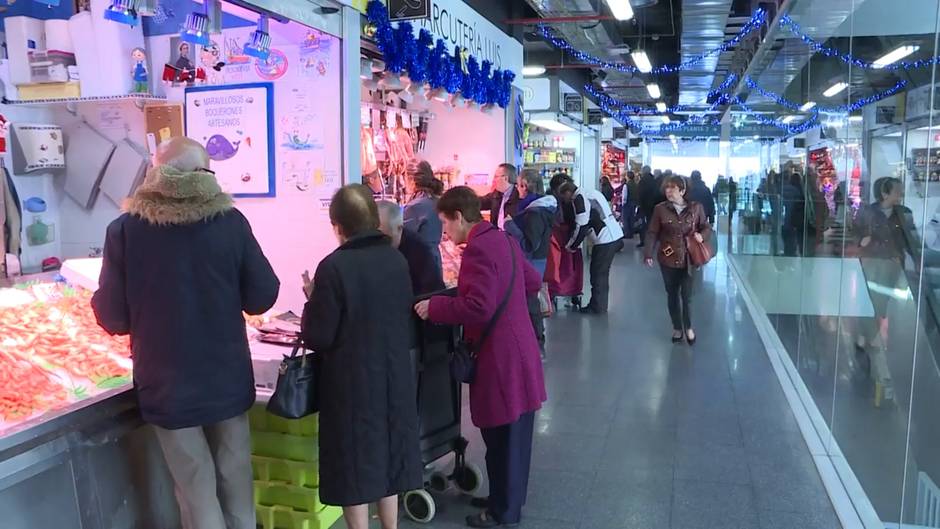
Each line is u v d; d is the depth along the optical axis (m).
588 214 7.50
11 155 3.85
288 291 4.05
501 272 2.93
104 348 2.67
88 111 4.09
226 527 2.50
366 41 4.17
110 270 2.29
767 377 5.40
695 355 6.05
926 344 2.47
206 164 2.46
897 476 2.82
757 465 3.78
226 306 2.34
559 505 3.34
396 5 4.32
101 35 3.66
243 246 2.39
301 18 3.35
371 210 2.71
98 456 2.34
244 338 2.42
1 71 3.77
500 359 2.96
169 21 3.87
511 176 6.22
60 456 2.15
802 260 5.31
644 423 4.42
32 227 3.98
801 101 5.55
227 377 2.33
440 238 4.66
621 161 23.19
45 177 4.07
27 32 3.70
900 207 2.76
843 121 3.91
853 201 3.63
